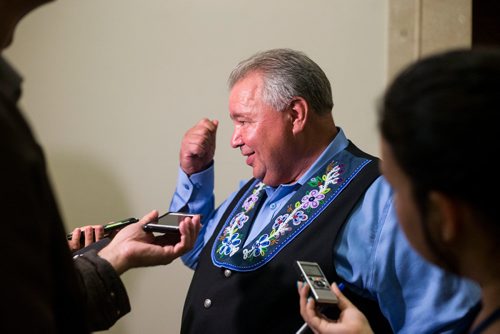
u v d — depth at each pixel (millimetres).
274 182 2072
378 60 3309
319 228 1880
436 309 1686
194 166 2453
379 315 1817
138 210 3314
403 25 3281
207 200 2508
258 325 1855
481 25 3771
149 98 3301
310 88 1984
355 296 1822
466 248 948
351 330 1350
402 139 917
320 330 1388
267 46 3303
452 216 915
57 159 3295
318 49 3305
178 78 3297
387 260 1753
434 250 966
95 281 1518
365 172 1942
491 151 845
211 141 2471
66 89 3295
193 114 3309
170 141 3309
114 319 1538
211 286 2008
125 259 1727
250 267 1930
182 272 3297
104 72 3295
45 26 3270
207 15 3297
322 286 1478
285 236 1917
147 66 3295
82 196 3303
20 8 1135
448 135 862
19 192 881
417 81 918
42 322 871
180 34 3295
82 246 2143
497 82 857
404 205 980
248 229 2092
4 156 877
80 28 3277
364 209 1855
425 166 895
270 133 1983
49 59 3283
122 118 3305
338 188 1938
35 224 898
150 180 3309
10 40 1190
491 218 890
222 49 3301
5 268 845
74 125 3297
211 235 2266
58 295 1042
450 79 883
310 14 3297
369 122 3316
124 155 3305
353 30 3305
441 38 3281
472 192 874
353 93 3314
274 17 3297
